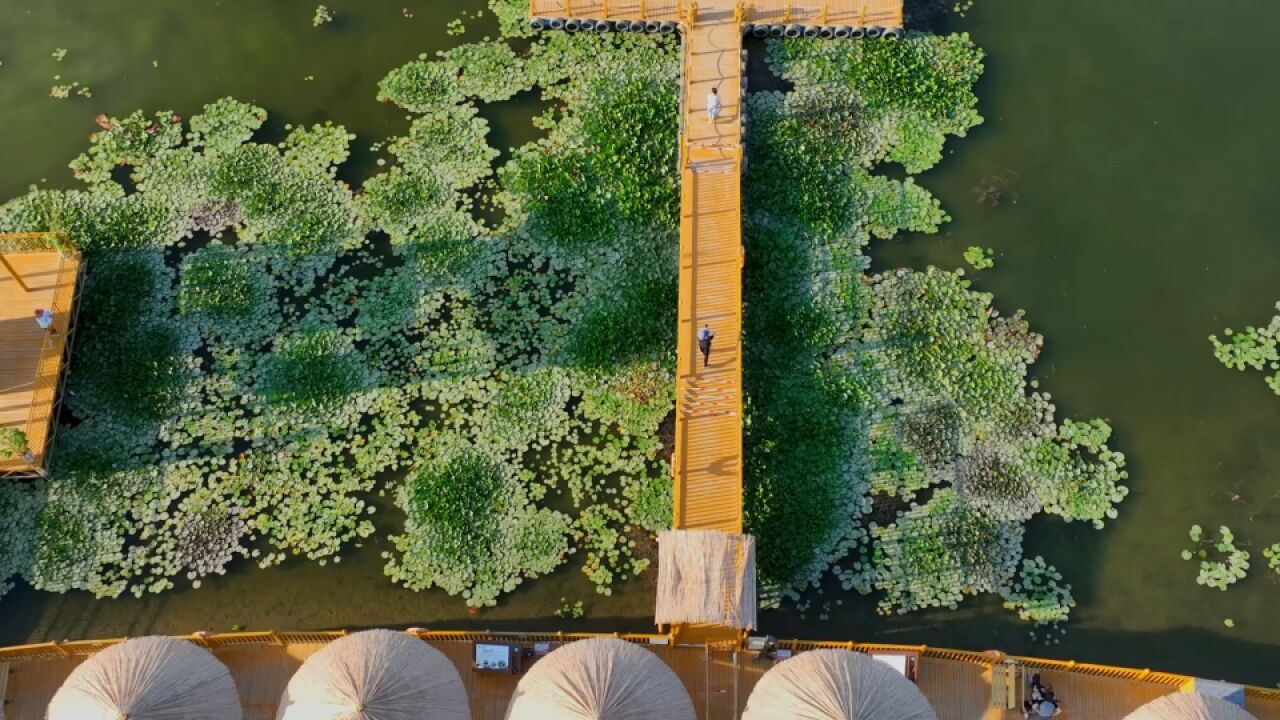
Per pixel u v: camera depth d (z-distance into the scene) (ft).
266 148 88.33
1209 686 62.49
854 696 54.13
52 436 74.08
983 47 95.20
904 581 71.77
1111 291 84.23
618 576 71.92
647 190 85.81
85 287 80.69
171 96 91.25
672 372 78.89
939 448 76.38
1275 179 89.81
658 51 93.40
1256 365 81.05
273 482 74.13
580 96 91.04
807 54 93.15
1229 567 73.36
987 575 72.13
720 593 61.82
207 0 96.07
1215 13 98.02
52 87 91.40
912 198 86.94
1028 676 64.23
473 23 95.35
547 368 78.95
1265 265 85.71
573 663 56.24
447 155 88.28
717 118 86.79
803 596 71.46
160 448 75.10
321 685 54.90
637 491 74.49
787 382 78.64
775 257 83.25
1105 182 89.15
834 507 74.08
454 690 57.72
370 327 80.38
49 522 71.87
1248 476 77.00
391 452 75.41
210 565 71.31
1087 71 94.58
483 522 73.10
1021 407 78.54
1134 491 76.07
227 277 81.76
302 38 94.32
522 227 84.84
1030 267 85.05
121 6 95.50
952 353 80.38
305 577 71.67
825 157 88.02
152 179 86.48
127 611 70.18
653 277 82.48
